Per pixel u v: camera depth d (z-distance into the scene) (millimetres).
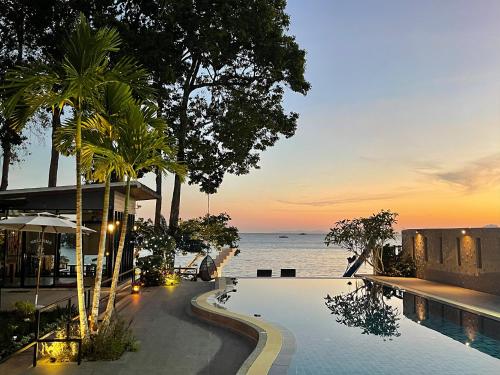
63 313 9180
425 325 10336
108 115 6703
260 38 21359
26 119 6355
